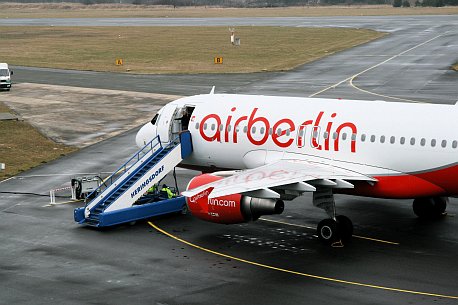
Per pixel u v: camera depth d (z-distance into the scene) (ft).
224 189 210.79
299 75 655.35
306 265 210.79
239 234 244.83
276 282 196.34
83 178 297.33
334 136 248.73
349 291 188.65
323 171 236.02
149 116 492.95
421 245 229.45
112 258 219.61
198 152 283.59
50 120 486.79
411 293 186.50
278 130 260.62
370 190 244.01
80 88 624.59
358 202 286.05
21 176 336.70
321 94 538.06
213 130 276.82
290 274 203.00
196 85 612.29
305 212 272.31
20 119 490.08
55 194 303.27
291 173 231.09
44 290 191.72
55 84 654.53
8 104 556.51
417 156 232.73
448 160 227.61
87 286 194.70
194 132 282.56
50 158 375.86
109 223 252.01
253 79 636.07
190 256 220.84
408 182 237.04
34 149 398.21
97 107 532.32
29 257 221.25
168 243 235.20
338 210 274.36
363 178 234.58
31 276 203.31
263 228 251.80
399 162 236.43
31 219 265.75
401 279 197.47
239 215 231.50
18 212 275.59
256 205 228.22
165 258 219.20
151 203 264.11
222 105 280.10
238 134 269.85
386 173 239.50
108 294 188.24
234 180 223.10
